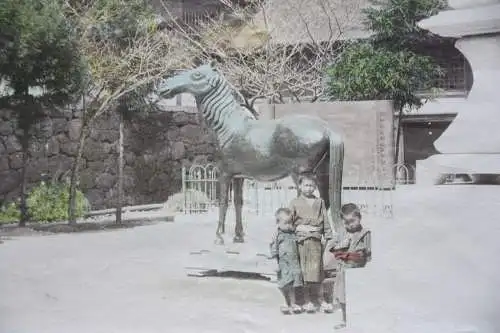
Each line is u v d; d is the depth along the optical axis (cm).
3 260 568
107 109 845
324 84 703
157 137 905
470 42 609
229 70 834
